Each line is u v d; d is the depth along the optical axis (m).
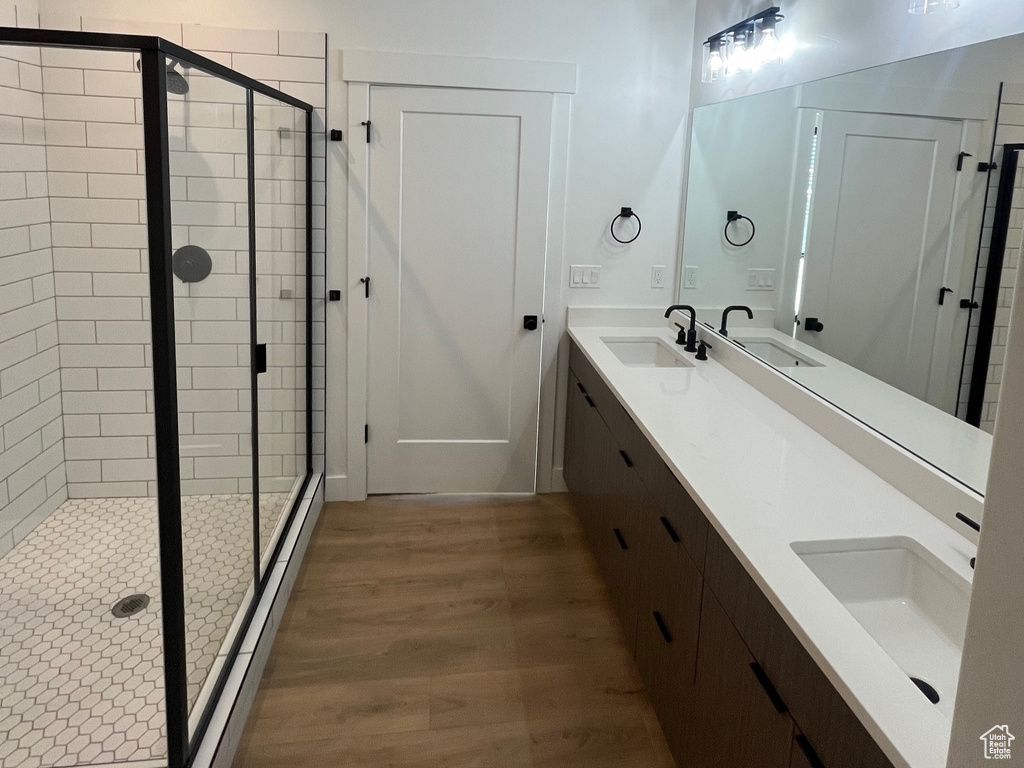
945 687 1.37
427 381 3.77
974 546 1.59
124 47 1.61
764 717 1.47
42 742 2.03
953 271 1.73
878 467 1.99
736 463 2.03
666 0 3.51
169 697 1.84
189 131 1.90
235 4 3.30
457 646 2.67
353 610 2.87
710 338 3.30
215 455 2.20
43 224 3.23
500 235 3.64
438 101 3.47
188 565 1.98
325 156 3.46
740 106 3.00
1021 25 1.57
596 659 2.61
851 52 2.24
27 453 3.19
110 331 3.41
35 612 2.70
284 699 2.38
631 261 3.75
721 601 1.70
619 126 3.60
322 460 3.77
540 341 3.78
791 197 2.57
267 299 2.80
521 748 2.20
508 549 3.37
